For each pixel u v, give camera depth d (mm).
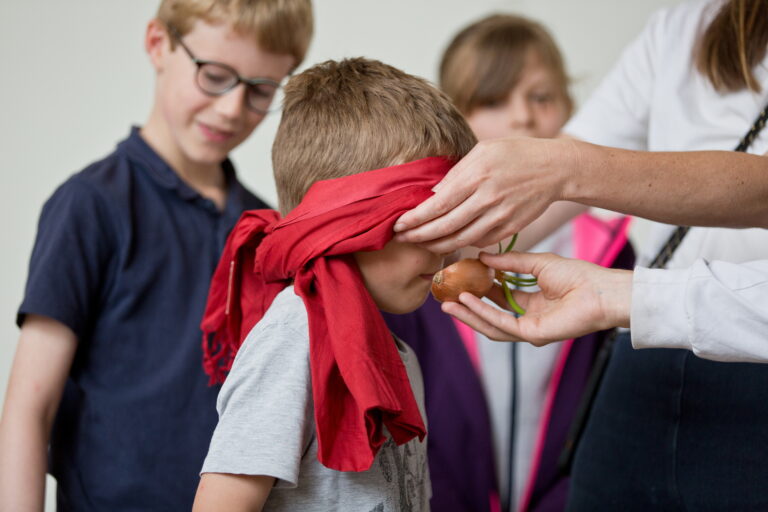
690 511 1553
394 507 1467
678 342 1419
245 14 1832
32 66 2955
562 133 1851
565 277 1460
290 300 1461
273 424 1386
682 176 1419
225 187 2014
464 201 1398
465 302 1461
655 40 1716
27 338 1744
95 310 1819
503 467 2172
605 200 1421
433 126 1501
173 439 1815
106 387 1809
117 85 3021
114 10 2988
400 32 3318
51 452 1841
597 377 1763
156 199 1890
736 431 1511
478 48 2428
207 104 1868
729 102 1570
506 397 2182
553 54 2492
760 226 1463
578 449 1720
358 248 1412
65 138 2998
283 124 1550
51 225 1805
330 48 3289
